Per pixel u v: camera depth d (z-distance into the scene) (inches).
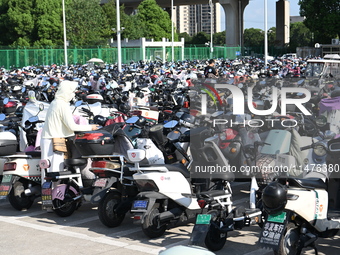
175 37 3887.8
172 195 274.5
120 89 667.4
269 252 258.5
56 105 323.9
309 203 223.6
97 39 2694.4
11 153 333.4
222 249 262.5
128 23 3248.0
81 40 2672.2
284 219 214.7
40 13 2709.2
